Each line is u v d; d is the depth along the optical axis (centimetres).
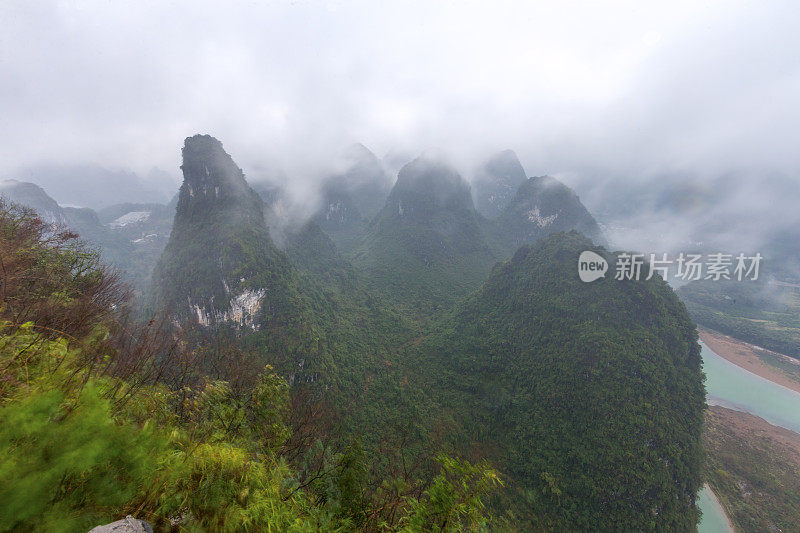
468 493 278
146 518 202
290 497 295
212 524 221
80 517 164
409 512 293
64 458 167
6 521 135
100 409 209
